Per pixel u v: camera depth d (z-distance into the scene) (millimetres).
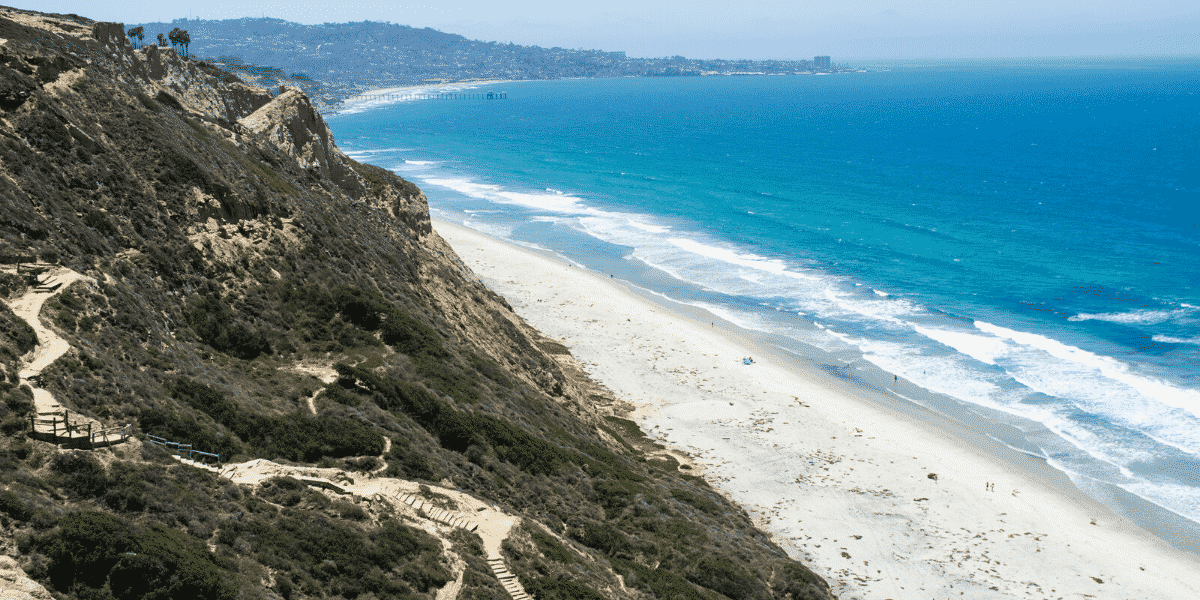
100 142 44344
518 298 89000
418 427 40125
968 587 43656
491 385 50031
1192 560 46281
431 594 25969
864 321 83938
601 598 29812
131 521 22109
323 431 35000
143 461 25141
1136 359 71875
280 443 33219
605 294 92188
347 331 46156
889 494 52500
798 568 40938
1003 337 78125
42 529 19812
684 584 35406
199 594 20328
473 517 32500
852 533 48156
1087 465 56031
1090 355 72938
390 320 48781
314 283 48281
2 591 17547
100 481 22828
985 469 55719
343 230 56906
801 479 54062
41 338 28219
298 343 43469
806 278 98188
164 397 30688
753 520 48844
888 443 59281
